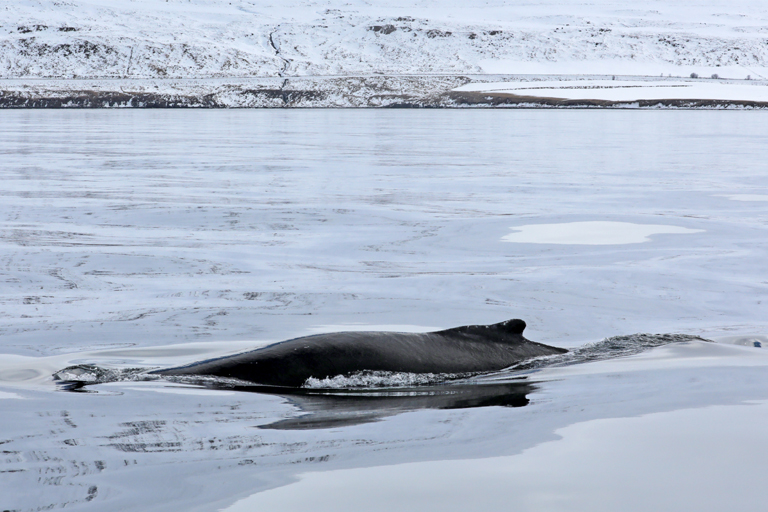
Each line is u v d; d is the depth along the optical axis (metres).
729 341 25.47
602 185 78.12
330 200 64.81
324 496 12.43
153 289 33.41
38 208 58.12
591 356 23.36
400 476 13.28
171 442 15.03
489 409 17.55
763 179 83.69
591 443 15.03
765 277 36.50
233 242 45.56
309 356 20.38
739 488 12.78
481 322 28.28
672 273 37.41
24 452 14.45
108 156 112.56
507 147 140.88
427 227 51.75
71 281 34.75
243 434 15.56
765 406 17.69
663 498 12.39
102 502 12.18
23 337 25.33
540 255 42.44
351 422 16.44
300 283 35.03
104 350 23.81
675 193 70.88
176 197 65.62
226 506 12.02
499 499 12.34
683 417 16.81
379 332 22.12
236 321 28.03
